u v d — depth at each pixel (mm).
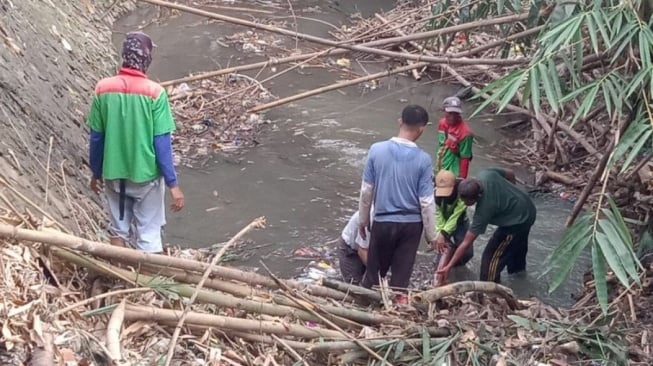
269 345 4438
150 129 4930
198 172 8344
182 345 4207
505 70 10461
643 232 6289
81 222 5730
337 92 10828
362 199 5707
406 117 5605
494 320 5094
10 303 3719
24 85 6809
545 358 4711
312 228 7402
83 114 7930
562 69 6910
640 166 6207
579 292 6520
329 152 9016
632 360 4867
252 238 7137
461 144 6953
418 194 5609
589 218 4766
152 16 13938
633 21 5031
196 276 4492
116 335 3889
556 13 5680
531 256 7012
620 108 4969
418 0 13211
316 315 4645
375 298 5250
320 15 14383
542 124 8914
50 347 3541
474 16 8250
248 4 14898
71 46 9406
